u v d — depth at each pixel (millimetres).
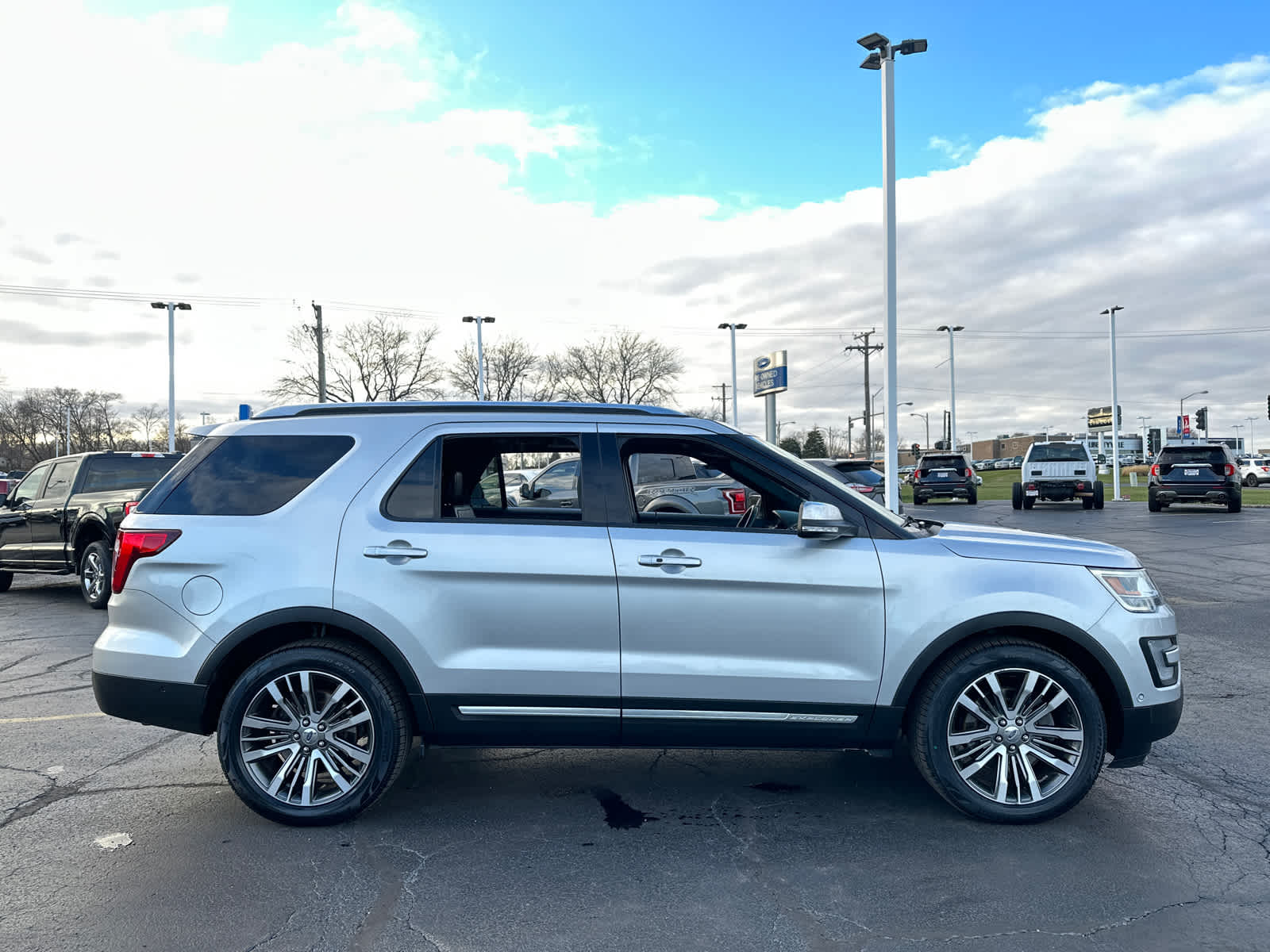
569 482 5027
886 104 15359
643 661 3725
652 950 2812
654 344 55719
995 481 60000
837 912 3055
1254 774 4426
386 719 3754
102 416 96438
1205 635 7828
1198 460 22141
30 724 5441
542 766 4637
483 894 3195
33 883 3285
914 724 3807
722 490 6109
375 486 3891
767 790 4266
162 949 2822
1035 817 3740
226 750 3732
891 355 15453
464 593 3736
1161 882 3256
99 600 10148
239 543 3809
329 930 2941
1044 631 3850
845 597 3727
